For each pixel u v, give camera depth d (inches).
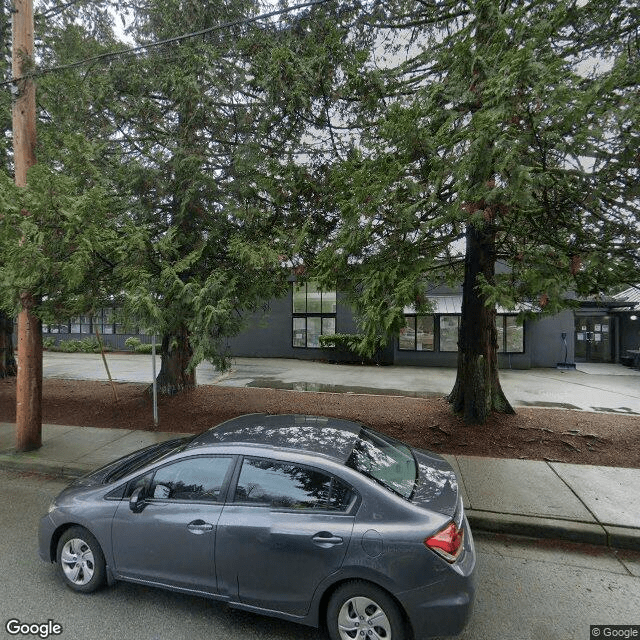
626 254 190.9
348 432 146.1
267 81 257.1
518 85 160.9
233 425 154.0
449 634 104.6
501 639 118.4
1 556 159.5
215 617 127.4
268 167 265.1
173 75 279.3
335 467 121.5
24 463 255.8
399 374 621.0
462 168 163.9
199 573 124.1
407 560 106.5
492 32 192.7
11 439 306.2
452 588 105.7
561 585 145.1
